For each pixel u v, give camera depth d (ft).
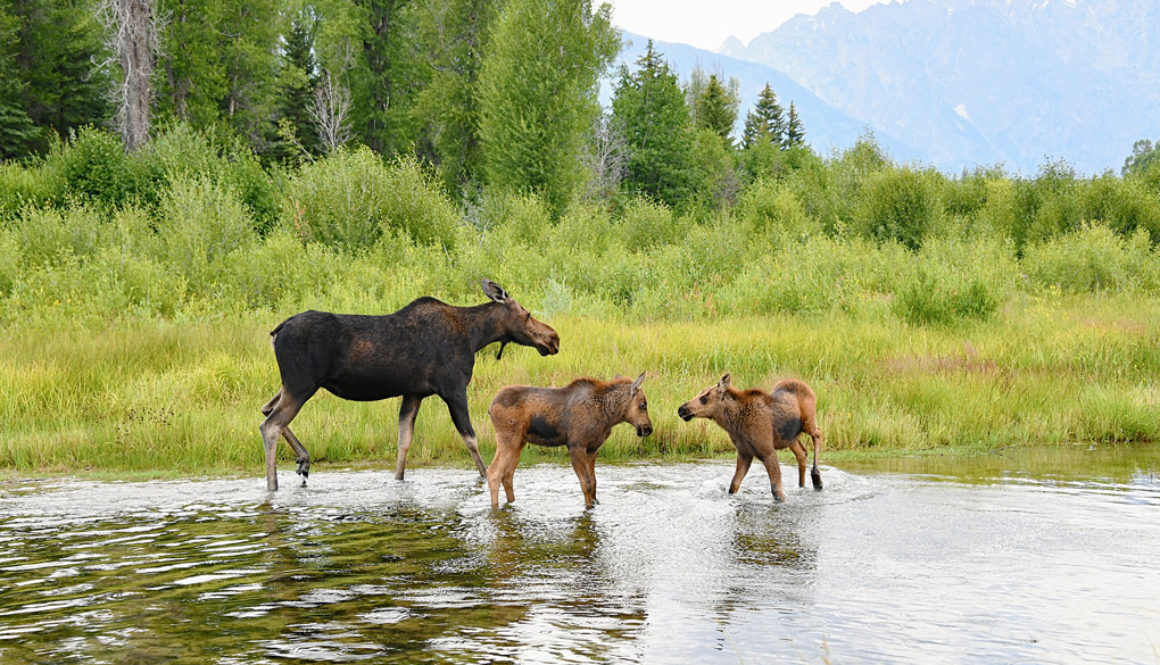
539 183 172.96
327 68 199.72
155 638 17.44
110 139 114.11
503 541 24.95
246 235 83.10
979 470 35.50
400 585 20.90
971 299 70.59
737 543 24.66
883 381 49.21
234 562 22.77
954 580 21.20
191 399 44.83
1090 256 96.58
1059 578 21.29
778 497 30.22
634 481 33.53
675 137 226.79
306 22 213.25
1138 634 17.60
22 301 63.00
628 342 55.77
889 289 82.69
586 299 74.59
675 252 97.04
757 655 16.53
